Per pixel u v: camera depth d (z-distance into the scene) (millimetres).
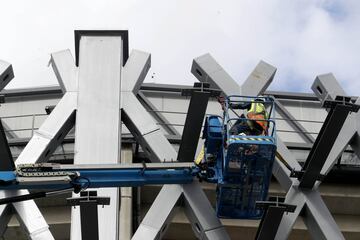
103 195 14008
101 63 15820
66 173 12938
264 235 13211
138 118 15469
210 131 14758
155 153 14898
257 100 14695
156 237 13906
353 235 21672
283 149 15828
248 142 13000
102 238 13469
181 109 23062
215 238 13875
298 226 20938
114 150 14602
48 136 14891
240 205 14367
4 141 13484
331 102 13414
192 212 14242
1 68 15266
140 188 20641
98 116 15047
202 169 14180
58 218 20562
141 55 16672
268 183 13828
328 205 21844
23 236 20312
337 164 21469
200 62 16516
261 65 16578
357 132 15781
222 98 15211
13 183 12703
